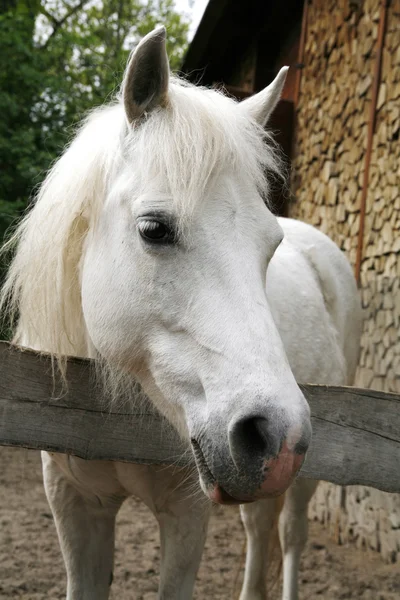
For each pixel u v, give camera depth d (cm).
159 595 195
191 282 148
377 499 387
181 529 192
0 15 921
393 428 170
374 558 379
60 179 179
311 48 562
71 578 203
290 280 264
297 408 132
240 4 671
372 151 426
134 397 172
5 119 847
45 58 933
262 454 131
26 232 183
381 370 397
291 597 290
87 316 172
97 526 207
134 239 156
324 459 167
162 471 188
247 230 150
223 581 337
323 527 449
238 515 460
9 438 160
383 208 407
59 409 164
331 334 286
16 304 188
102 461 190
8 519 412
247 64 767
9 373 160
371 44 446
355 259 444
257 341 138
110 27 1739
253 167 157
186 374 148
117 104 196
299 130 570
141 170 155
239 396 134
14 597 300
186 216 146
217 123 153
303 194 550
